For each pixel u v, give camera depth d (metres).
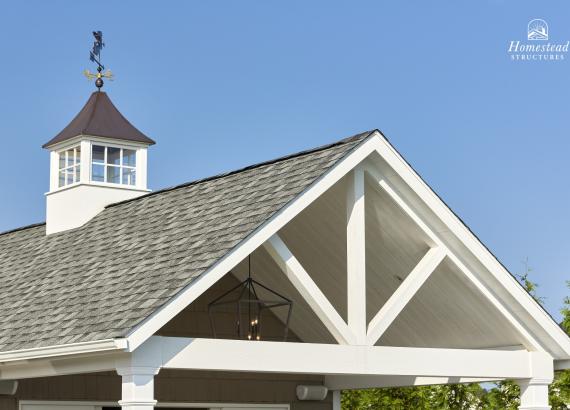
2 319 12.66
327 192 12.34
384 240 13.00
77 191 16.16
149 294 10.55
